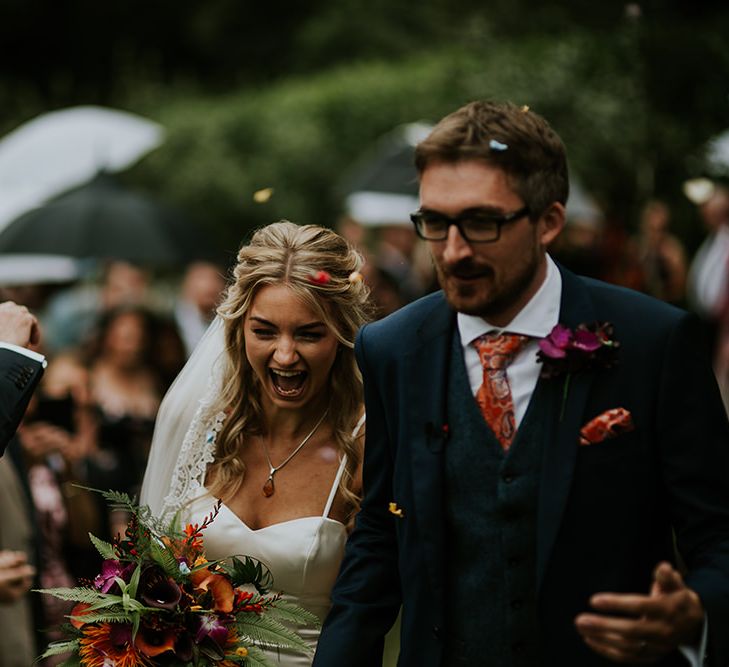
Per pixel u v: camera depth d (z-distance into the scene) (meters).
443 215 3.21
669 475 3.31
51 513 6.25
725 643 3.10
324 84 19.98
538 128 3.26
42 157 12.61
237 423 4.48
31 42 29.84
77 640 3.67
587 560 3.32
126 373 7.94
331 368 4.44
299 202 19.19
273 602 3.89
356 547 3.81
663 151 9.98
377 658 3.76
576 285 3.50
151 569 3.71
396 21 24.11
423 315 3.65
